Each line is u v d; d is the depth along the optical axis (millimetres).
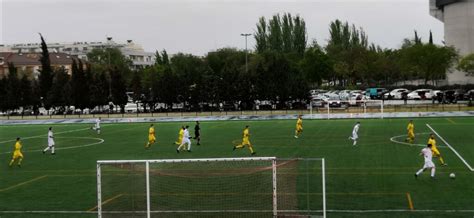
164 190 25094
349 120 65625
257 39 128875
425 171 30406
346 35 136875
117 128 63719
